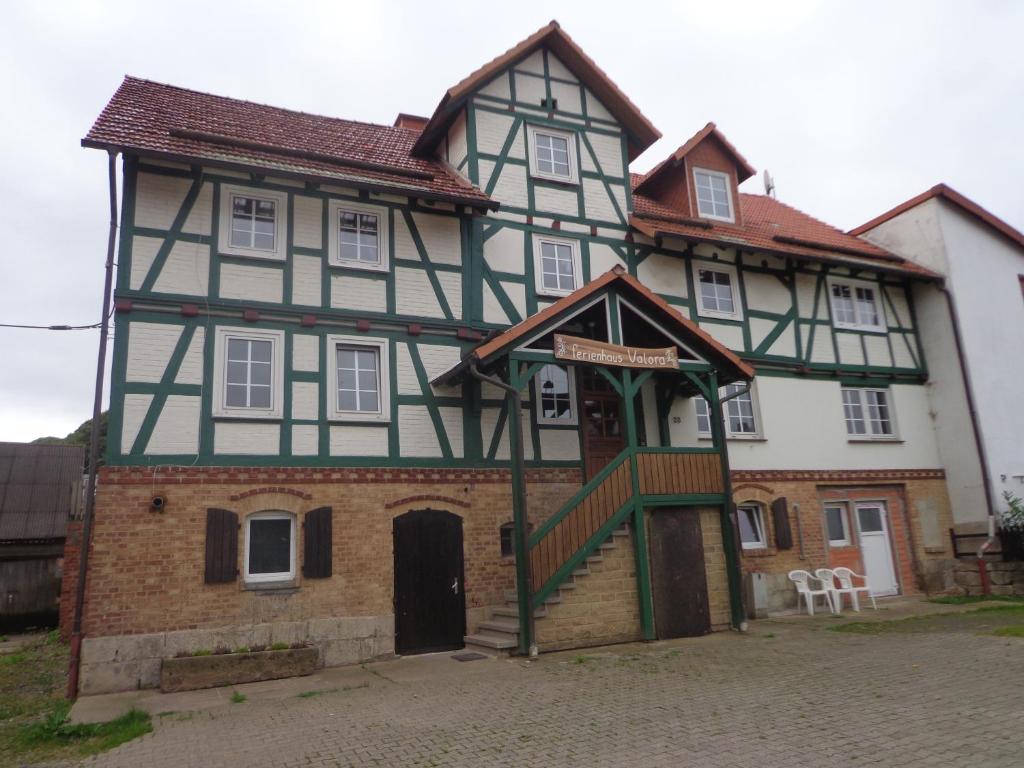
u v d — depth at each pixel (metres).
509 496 12.23
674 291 14.95
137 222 10.60
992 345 17.30
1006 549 15.93
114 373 10.03
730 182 16.53
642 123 14.81
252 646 9.98
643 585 11.43
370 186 11.64
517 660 10.13
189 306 10.61
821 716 6.59
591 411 13.51
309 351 11.29
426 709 7.54
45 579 20.14
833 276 16.98
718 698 7.45
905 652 9.60
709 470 12.42
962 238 17.70
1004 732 5.83
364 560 10.93
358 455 11.27
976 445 16.48
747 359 15.38
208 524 10.07
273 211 11.64
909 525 16.41
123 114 11.46
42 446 24.48
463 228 12.85
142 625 9.52
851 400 16.78
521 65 14.32
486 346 10.65
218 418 10.45
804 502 15.30
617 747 5.95
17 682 10.48
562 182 14.12
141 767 6.00
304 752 6.19
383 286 12.03
